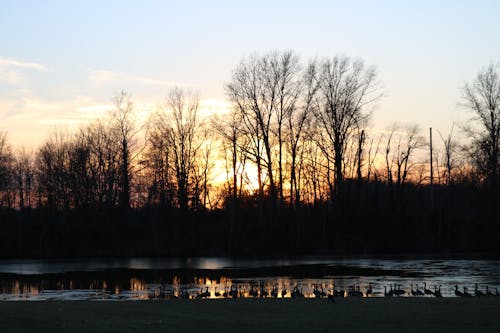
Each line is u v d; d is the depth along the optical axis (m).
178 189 98.31
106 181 99.12
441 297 36.66
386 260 75.25
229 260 78.88
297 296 38.50
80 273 62.75
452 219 95.50
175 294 44.03
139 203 103.38
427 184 112.56
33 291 47.81
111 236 95.44
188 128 99.38
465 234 90.12
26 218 101.19
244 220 99.50
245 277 57.00
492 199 88.38
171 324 25.98
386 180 107.69
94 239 95.19
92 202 98.12
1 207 101.25
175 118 99.06
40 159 106.31
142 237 97.31
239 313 29.34
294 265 69.62
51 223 97.88
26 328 25.30
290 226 91.56
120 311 30.12
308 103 90.00
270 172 89.44
